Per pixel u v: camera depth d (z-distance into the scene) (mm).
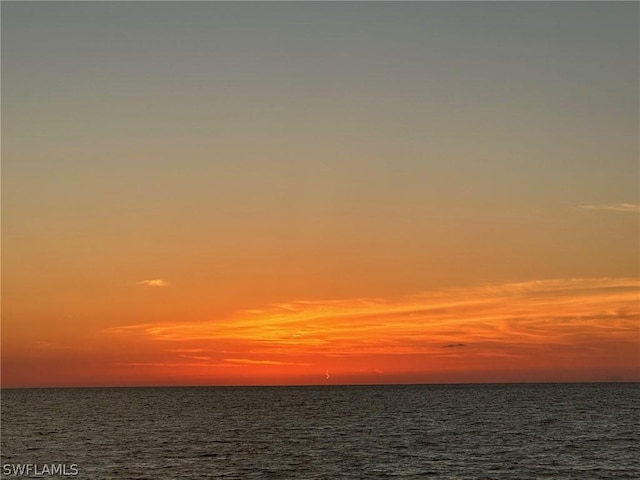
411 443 99375
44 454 89875
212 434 114875
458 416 151500
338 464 80250
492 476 72562
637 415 149000
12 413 173875
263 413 171375
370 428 123375
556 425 125438
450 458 84375
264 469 76938
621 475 73062
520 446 95125
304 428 124938
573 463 80438
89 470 76938
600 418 141125
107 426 131625
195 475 73375
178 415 165125
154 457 86625
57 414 169500
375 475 73250
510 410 171250
